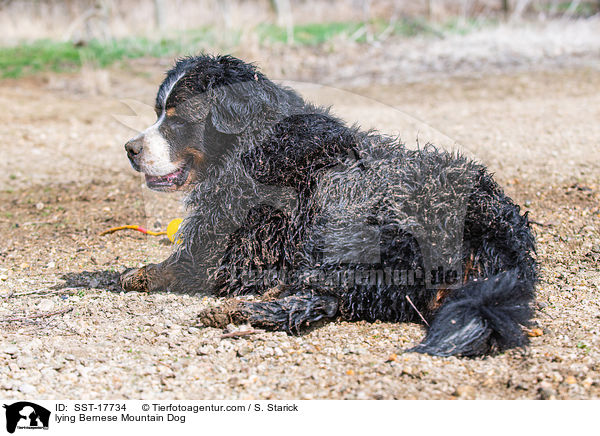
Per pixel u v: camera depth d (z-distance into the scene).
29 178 11.59
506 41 22.67
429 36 24.75
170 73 6.48
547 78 18.17
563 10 30.80
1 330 6.04
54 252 8.14
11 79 19.92
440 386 4.97
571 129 13.08
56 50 23.19
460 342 5.35
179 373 5.29
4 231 9.02
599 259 7.34
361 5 35.22
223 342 5.73
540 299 6.37
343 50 22.31
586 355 5.26
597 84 17.09
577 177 10.25
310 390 5.00
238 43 21.66
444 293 5.80
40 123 15.35
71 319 6.26
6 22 27.86
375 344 5.64
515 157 11.34
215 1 29.31
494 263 5.71
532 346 5.46
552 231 8.19
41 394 5.04
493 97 16.41
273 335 5.83
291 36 23.94
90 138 14.16
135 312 6.40
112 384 5.16
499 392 4.88
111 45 23.42
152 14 30.34
